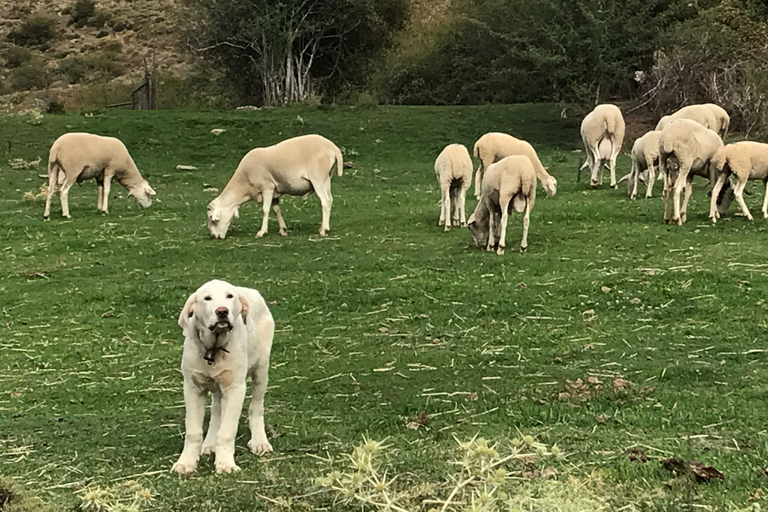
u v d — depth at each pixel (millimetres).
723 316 11055
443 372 9531
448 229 16844
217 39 40469
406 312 12008
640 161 19062
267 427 7820
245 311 6629
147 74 39188
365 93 41250
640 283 12383
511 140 17203
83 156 19297
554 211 17609
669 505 5594
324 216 17016
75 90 49781
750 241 14453
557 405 8242
